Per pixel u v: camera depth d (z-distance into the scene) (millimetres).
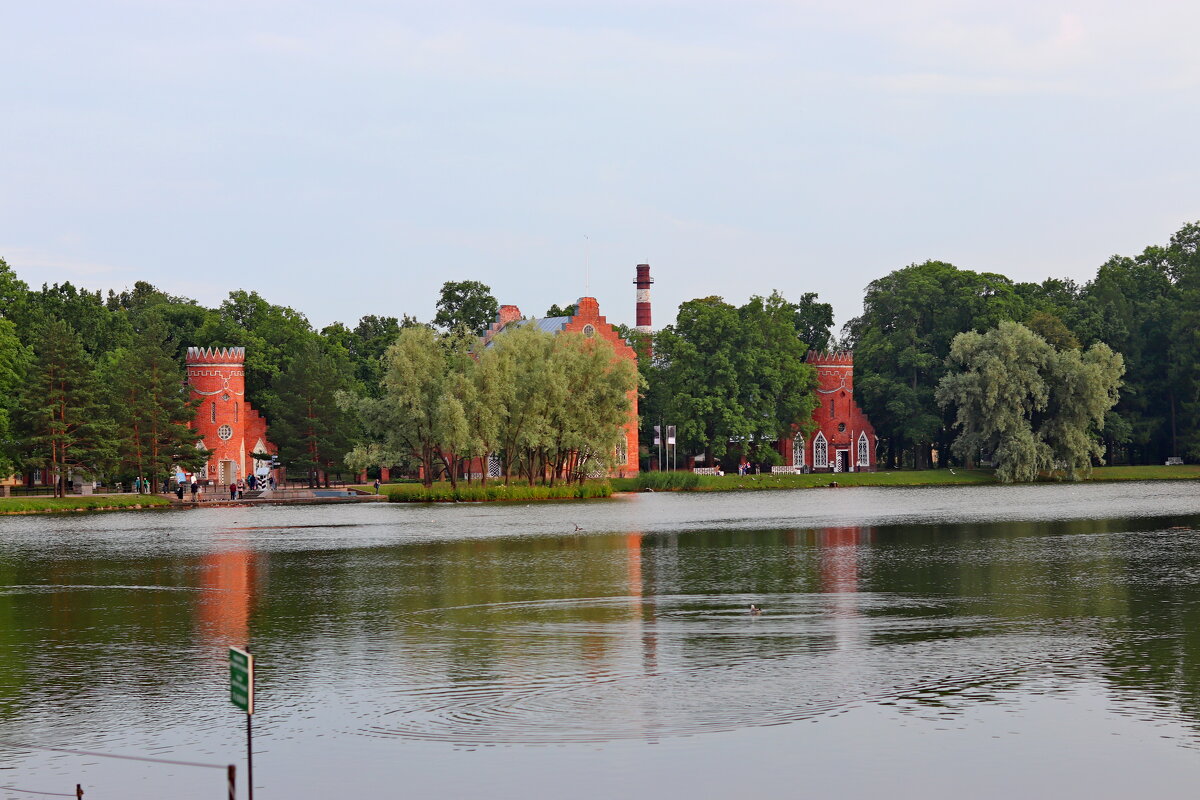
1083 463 176250
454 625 48344
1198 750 31000
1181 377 195875
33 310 161625
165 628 48812
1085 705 34938
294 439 156500
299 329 184250
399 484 165250
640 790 28688
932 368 198000
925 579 60625
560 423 138125
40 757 31406
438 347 134750
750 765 30188
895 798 28188
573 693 36562
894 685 37219
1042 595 54656
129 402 135125
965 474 184500
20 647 45000
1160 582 58656
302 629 48031
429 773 29859
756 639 44469
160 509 128875
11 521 111688
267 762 30781
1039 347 174875
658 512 116562
